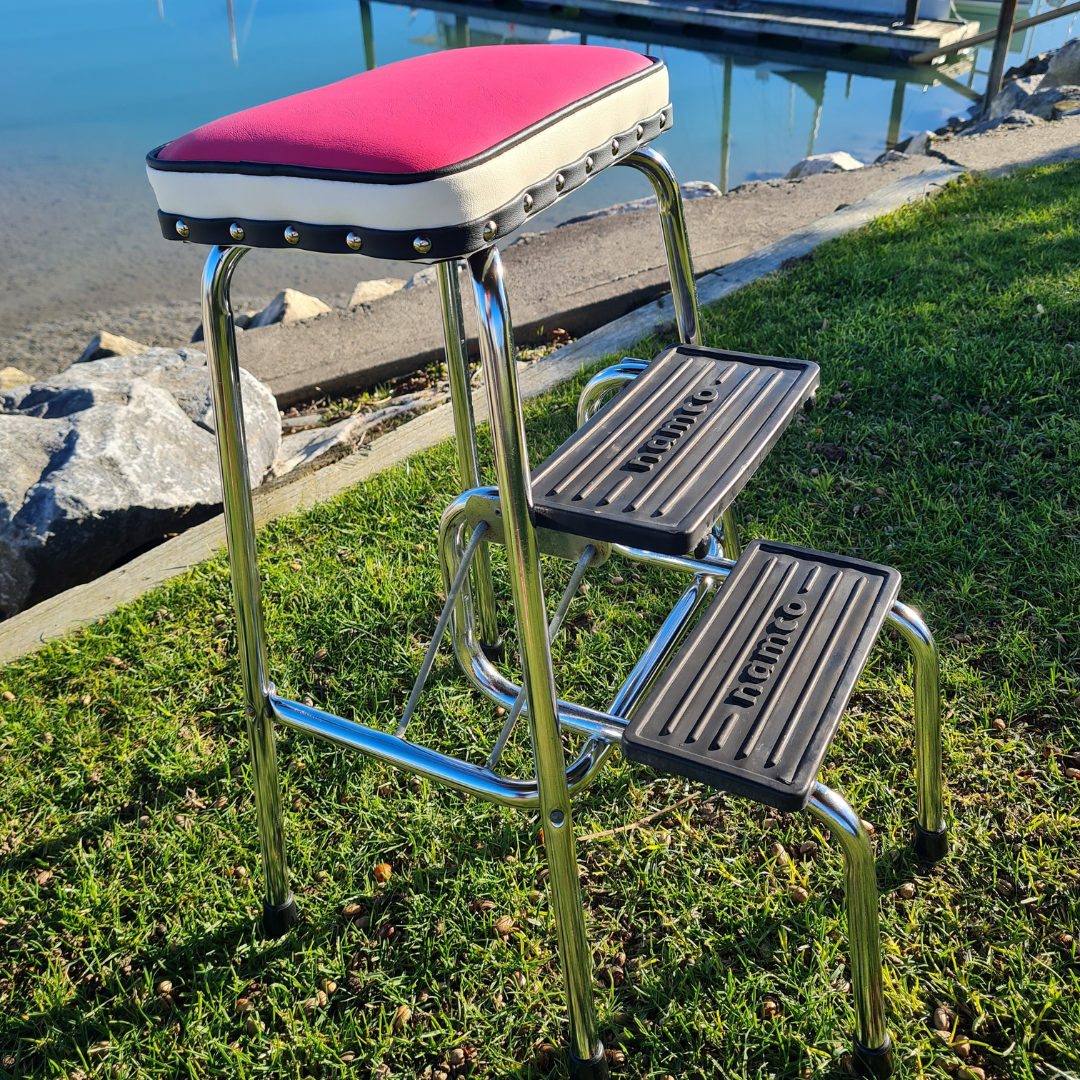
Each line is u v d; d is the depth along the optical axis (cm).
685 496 108
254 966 152
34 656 220
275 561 242
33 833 179
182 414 309
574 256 434
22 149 1033
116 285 696
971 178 425
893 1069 126
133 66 1391
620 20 1330
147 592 235
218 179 94
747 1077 129
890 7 1105
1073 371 263
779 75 1071
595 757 122
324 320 412
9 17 1847
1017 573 204
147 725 198
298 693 200
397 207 85
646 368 140
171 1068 139
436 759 122
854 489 236
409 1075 135
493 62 111
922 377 271
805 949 143
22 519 263
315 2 1759
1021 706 176
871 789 166
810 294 333
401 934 155
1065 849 153
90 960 155
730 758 104
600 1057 127
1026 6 1191
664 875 157
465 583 129
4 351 601
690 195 605
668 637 140
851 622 123
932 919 146
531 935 151
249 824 174
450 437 283
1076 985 133
